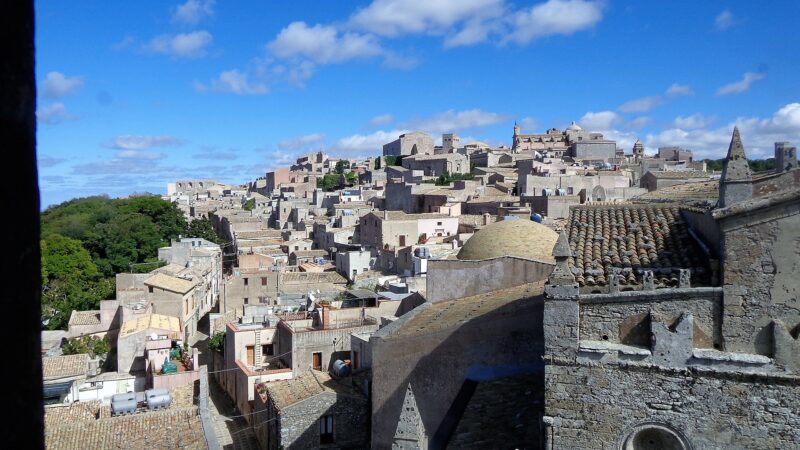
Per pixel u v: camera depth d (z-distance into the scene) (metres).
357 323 50.28
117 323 62.91
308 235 123.38
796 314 15.71
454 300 30.33
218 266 101.12
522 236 32.16
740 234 16.14
